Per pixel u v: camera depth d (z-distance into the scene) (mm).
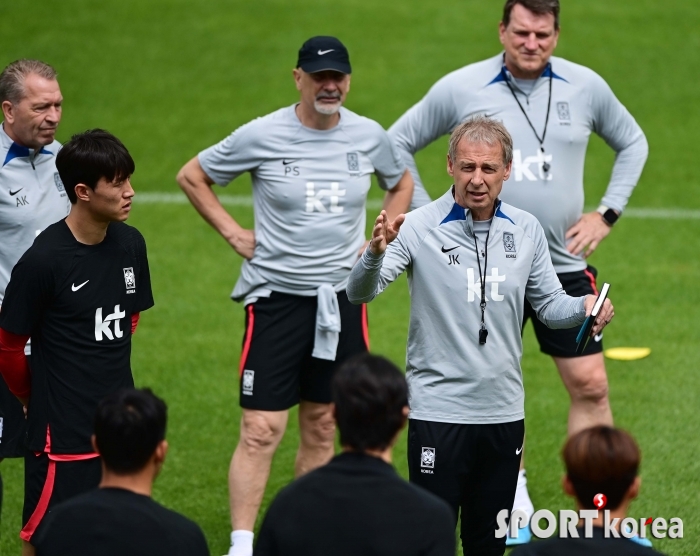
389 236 15641
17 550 20469
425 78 55406
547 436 26016
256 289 21250
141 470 12023
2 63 55281
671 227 42000
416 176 23391
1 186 19500
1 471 24172
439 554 11484
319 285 20922
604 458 11164
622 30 60031
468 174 16625
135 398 12125
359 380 11812
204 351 31500
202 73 55625
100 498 11742
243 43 58406
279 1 63000
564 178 21953
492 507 17672
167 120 51375
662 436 25750
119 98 53156
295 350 20953
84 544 11438
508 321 17078
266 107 52656
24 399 17297
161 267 38312
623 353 31062
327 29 60125
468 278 16922
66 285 16391
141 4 62031
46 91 19203
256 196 21547
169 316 34219
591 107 22438
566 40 58781
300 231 20875
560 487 23406
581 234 22344
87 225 16484
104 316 16766
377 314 34969
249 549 20031
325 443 21688
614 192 23047
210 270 38281
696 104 52938
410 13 62188
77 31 58812
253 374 20766
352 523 11453
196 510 22469
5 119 19562
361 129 21469
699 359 30766
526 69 21547
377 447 11836
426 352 17188
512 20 21422
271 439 20750
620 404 27703
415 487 11828
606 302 16453
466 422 17000
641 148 23250
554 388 29031
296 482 11867
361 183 21359
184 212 43531
